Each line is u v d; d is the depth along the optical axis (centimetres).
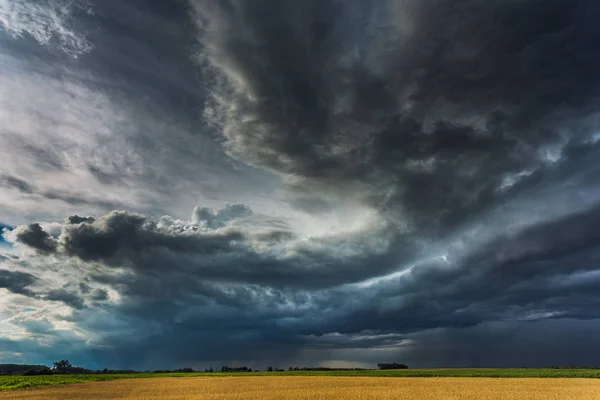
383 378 7794
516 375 8600
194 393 4641
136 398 4072
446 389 4750
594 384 5603
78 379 8756
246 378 8588
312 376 9394
